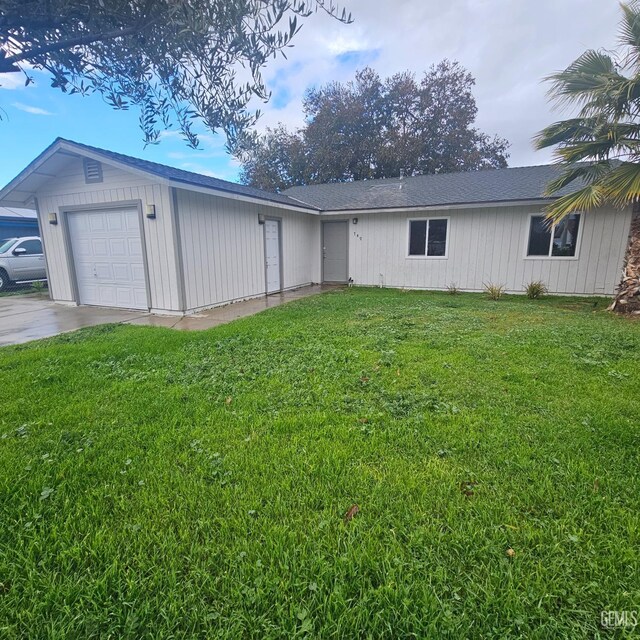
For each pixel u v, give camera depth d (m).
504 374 4.09
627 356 4.66
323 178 25.53
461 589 1.58
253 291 10.43
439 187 13.23
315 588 1.57
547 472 2.35
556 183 8.39
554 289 10.82
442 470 2.39
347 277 13.58
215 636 1.39
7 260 12.60
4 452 2.65
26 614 1.48
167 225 7.71
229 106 1.89
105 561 1.73
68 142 7.64
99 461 2.53
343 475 2.36
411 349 5.03
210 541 1.83
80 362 4.66
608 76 6.45
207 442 2.77
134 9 1.57
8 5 1.37
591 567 1.65
